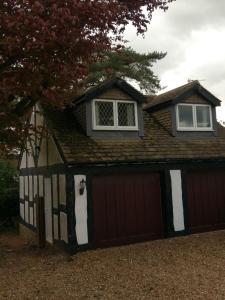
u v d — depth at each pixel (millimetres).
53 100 8016
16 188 20953
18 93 7699
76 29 7117
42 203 13602
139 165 12742
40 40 6703
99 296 7523
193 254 10477
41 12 6785
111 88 13109
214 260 9719
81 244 11516
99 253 11234
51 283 8609
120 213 12430
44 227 13539
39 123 14820
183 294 7324
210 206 14125
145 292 7578
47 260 11102
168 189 13172
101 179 12219
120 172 12484
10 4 6922
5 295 7934
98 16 7363
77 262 10375
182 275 8570
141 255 10734
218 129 16078
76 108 13664
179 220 13234
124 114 13461
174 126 14422
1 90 7250
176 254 10602
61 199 12281
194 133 14820
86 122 12758
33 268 10219
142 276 8664
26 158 17859
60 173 12336
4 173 20641
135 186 12820
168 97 14906
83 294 7703
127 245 12305
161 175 13297
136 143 13289
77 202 11578
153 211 13062
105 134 13023
